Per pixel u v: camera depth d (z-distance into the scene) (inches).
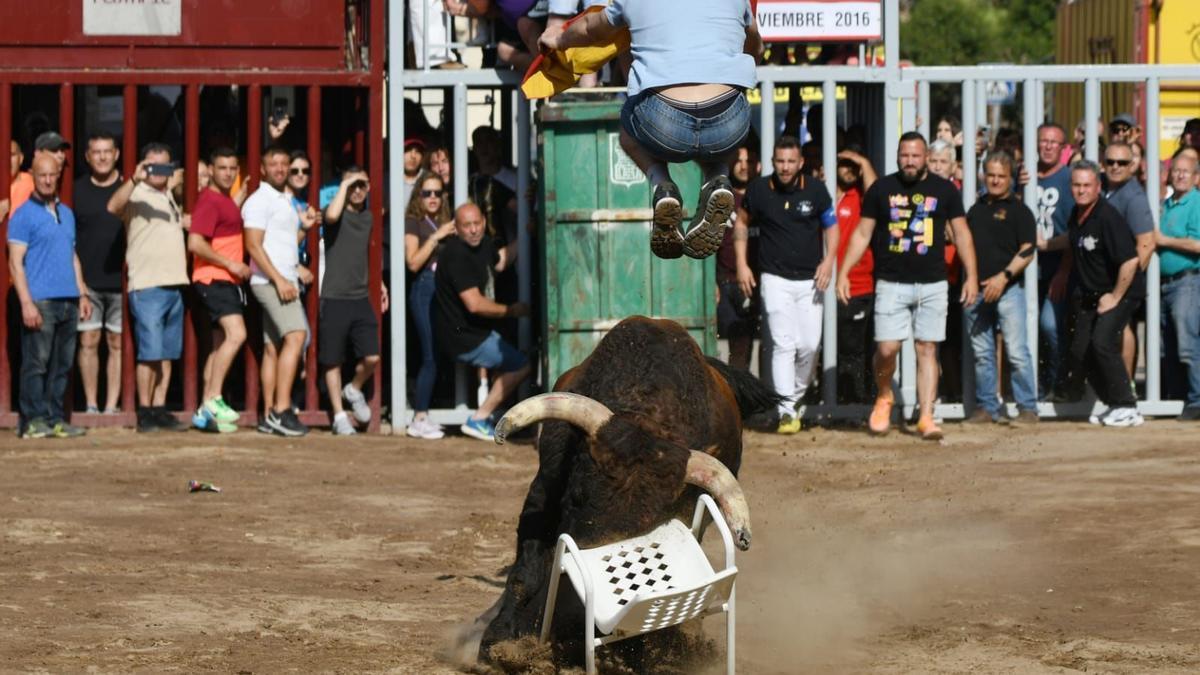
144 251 1318.9
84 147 1464.1
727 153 650.8
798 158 1302.9
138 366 1338.6
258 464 1188.5
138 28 1346.0
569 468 589.9
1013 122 2701.8
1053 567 852.0
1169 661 655.1
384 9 1378.0
